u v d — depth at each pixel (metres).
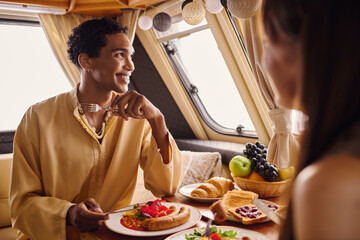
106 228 1.25
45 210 1.35
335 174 0.27
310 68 0.34
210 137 3.39
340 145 0.30
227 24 2.42
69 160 1.54
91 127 1.58
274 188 1.51
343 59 0.32
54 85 3.58
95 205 1.34
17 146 1.53
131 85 3.74
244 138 2.96
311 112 0.34
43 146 1.51
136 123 1.73
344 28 0.31
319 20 0.33
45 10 2.83
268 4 0.40
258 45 1.71
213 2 1.50
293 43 0.38
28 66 3.41
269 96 1.73
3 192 2.34
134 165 1.71
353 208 0.26
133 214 1.33
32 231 1.38
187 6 1.55
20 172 1.49
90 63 1.53
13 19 3.17
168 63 3.28
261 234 1.09
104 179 1.66
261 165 1.53
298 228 0.29
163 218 1.20
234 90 3.04
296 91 0.40
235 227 1.15
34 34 3.38
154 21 1.73
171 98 3.46
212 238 1.03
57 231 1.32
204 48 3.09
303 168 0.36
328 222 0.26
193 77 3.31
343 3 0.32
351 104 0.32
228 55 2.56
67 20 3.05
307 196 0.28
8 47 3.29
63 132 1.55
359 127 0.30
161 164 1.64
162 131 1.63
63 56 3.07
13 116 3.41
